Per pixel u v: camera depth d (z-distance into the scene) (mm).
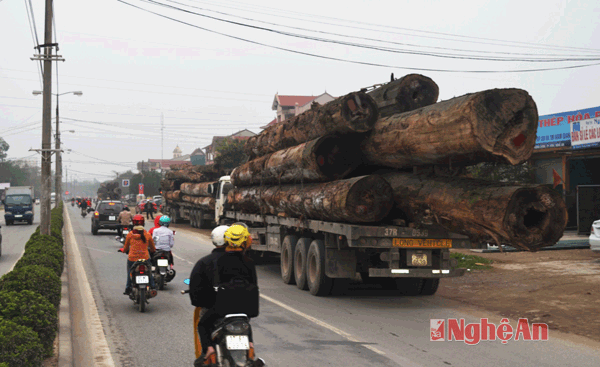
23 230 34438
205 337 4508
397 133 8945
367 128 9852
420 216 8875
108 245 22984
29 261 10578
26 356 5039
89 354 6754
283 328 8117
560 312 9227
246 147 16906
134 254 9773
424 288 11047
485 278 13086
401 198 9227
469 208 7371
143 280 9406
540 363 6352
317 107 11070
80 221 44500
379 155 9742
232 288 4418
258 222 16234
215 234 4730
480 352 6820
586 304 9812
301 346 7066
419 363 6324
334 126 10180
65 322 8453
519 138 7211
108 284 12648
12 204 40781
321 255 10852
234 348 4160
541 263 15141
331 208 9859
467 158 7812
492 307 9820
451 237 9641
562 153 23812
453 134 7441
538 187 6727
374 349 6934
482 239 7992
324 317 8930
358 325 8336
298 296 11094
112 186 79062
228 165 50062
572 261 15367
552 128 24328
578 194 21266
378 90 11141
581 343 7297
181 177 37844
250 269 4629
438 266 9805
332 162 10578
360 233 9359
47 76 18812
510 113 7141
